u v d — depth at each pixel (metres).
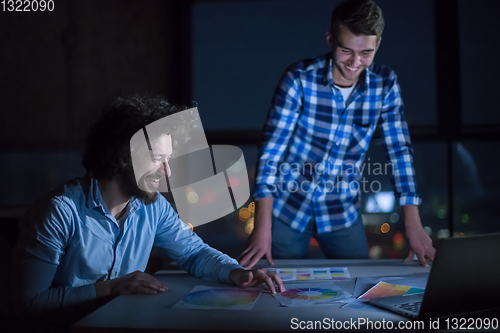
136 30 2.92
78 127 3.00
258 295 1.06
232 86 2.95
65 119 3.01
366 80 1.65
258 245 1.47
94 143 1.10
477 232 2.90
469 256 0.82
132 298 1.03
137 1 2.91
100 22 2.94
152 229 1.28
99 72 2.96
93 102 2.97
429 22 2.80
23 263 1.01
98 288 1.06
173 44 2.93
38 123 3.03
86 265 1.13
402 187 1.65
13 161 3.06
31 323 0.98
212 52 2.94
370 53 1.50
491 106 2.79
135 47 2.93
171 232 1.34
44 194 1.13
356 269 1.35
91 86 2.97
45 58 2.98
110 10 2.93
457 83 2.79
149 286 1.09
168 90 2.94
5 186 3.06
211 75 2.95
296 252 1.77
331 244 1.78
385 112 1.73
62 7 2.94
